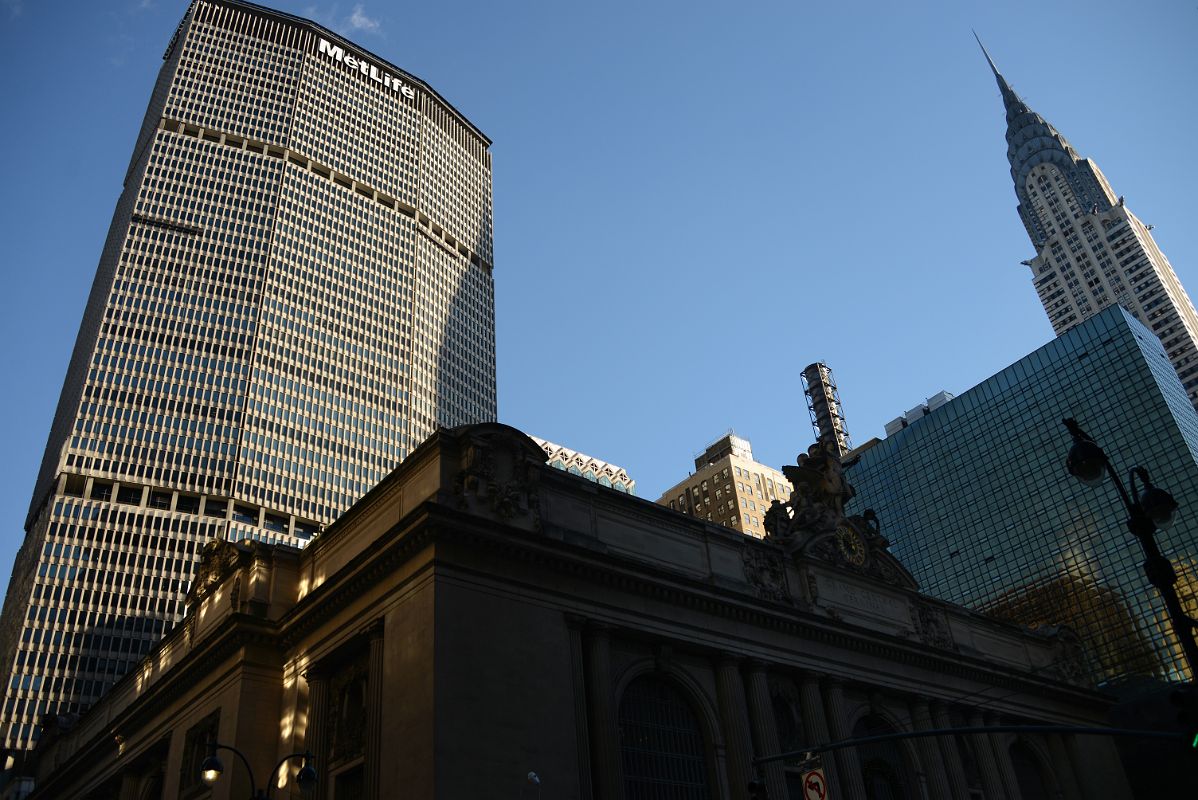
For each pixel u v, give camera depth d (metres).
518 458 49.91
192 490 161.62
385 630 45.31
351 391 191.00
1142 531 21.89
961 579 137.50
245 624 51.94
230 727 50.09
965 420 146.38
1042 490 133.12
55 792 77.12
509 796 40.19
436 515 44.22
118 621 146.62
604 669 47.19
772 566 60.88
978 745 67.12
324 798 46.00
